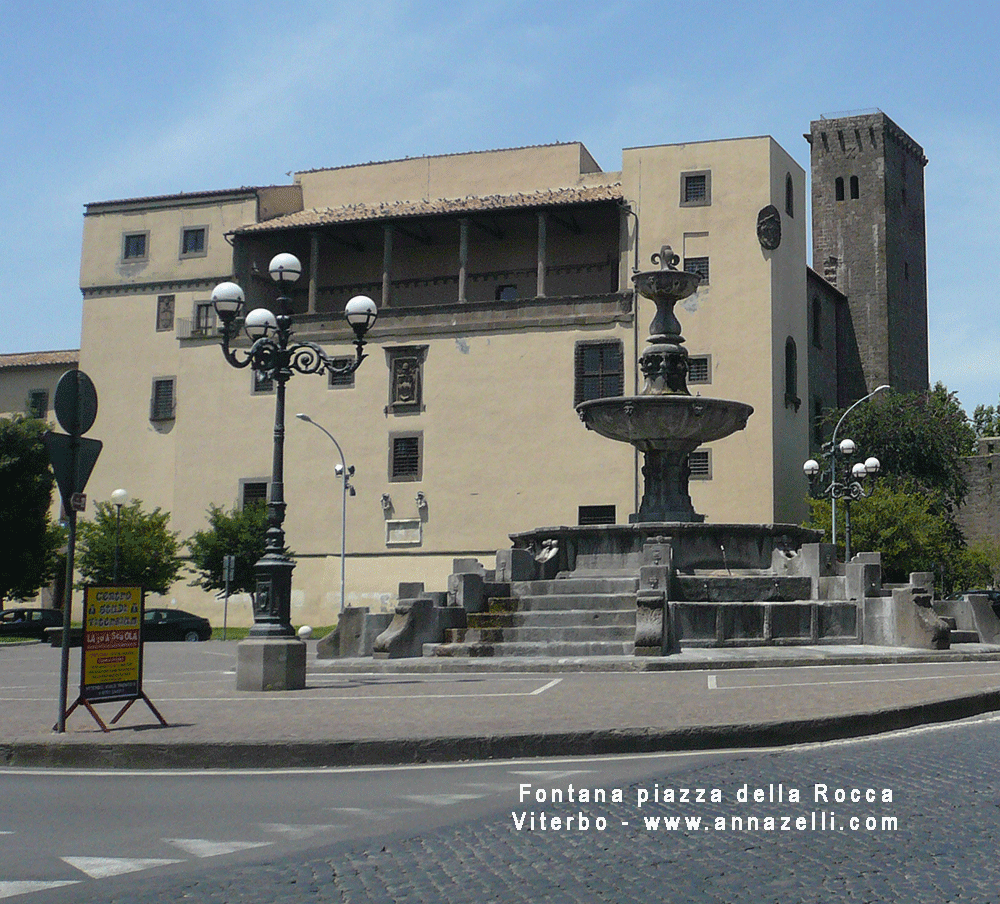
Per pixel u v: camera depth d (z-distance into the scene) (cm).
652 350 2891
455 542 5847
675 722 1242
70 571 1299
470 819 866
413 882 686
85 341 6650
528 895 653
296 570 6041
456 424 5912
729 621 2317
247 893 669
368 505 5988
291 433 6141
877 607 2402
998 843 760
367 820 891
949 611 2630
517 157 6375
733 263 5706
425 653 2333
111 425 6556
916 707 1370
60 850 802
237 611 6150
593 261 6306
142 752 1186
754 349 5631
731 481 5594
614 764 1124
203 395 6303
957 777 992
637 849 757
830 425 6462
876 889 653
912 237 9062
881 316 8406
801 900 632
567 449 5747
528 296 6431
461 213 6012
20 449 5959
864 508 5319
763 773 1020
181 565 6012
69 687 2095
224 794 1016
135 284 6600
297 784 1064
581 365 5781
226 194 6481
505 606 2439
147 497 6462
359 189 6619
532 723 1262
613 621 2316
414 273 6625
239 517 5809
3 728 1337
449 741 1177
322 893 665
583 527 2717
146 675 2391
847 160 8631
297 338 6162
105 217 6706
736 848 756
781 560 2659
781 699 1466
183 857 778
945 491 6481
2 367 7375
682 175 5803
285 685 1792
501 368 5884
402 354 6022
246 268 6425
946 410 6712
